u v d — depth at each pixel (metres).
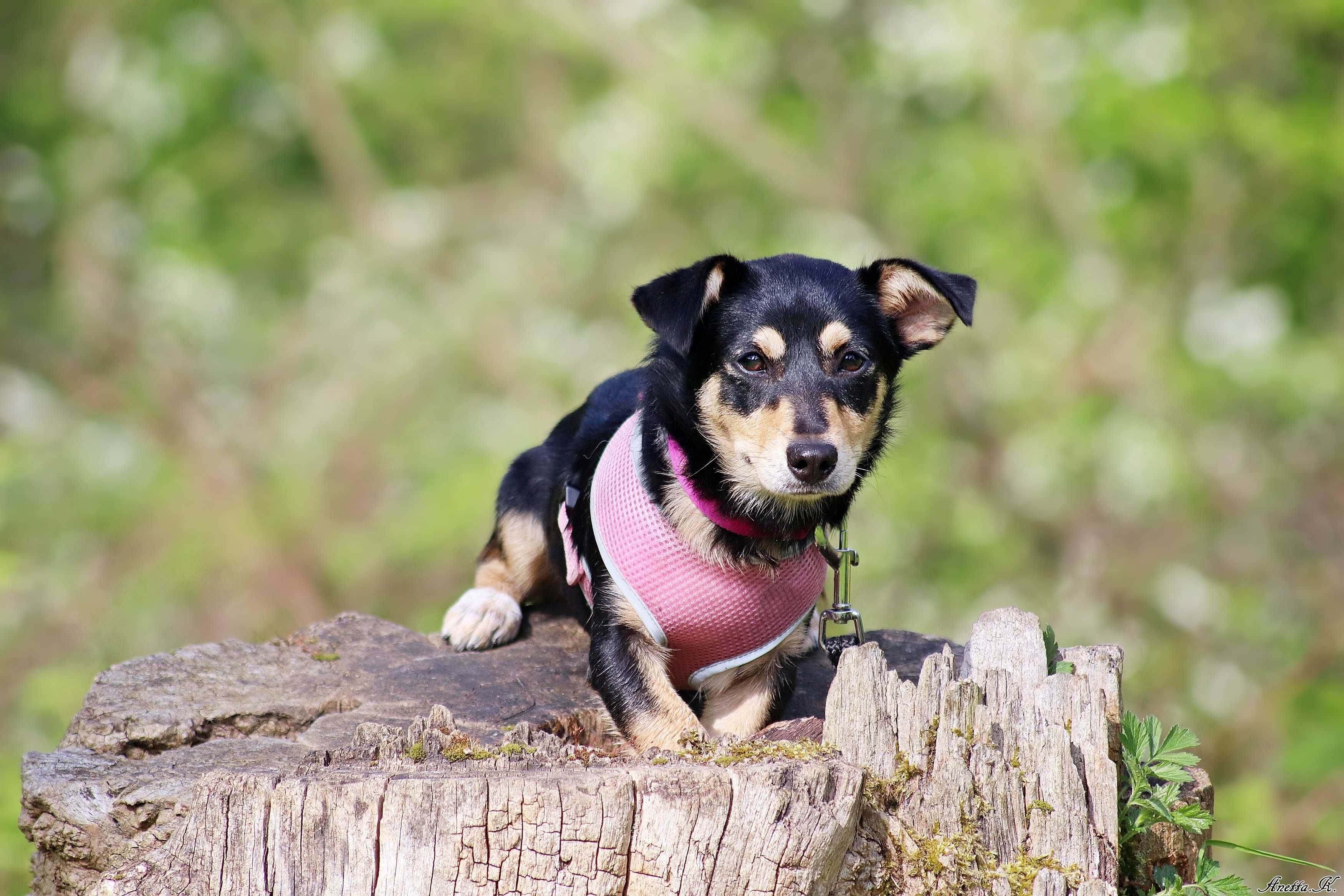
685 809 3.60
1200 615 11.82
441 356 14.47
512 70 16.89
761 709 5.03
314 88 15.80
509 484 6.05
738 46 14.80
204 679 5.21
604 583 4.95
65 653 11.92
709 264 4.79
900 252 14.30
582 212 15.57
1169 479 11.79
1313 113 12.93
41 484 13.20
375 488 13.75
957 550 12.61
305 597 12.79
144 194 15.89
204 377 14.20
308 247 16.38
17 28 16.98
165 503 13.31
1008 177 13.13
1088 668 4.52
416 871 3.55
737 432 4.78
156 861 3.76
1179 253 13.58
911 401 13.28
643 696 4.82
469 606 5.80
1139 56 12.66
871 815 3.90
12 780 8.64
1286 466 12.61
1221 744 10.98
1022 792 3.91
